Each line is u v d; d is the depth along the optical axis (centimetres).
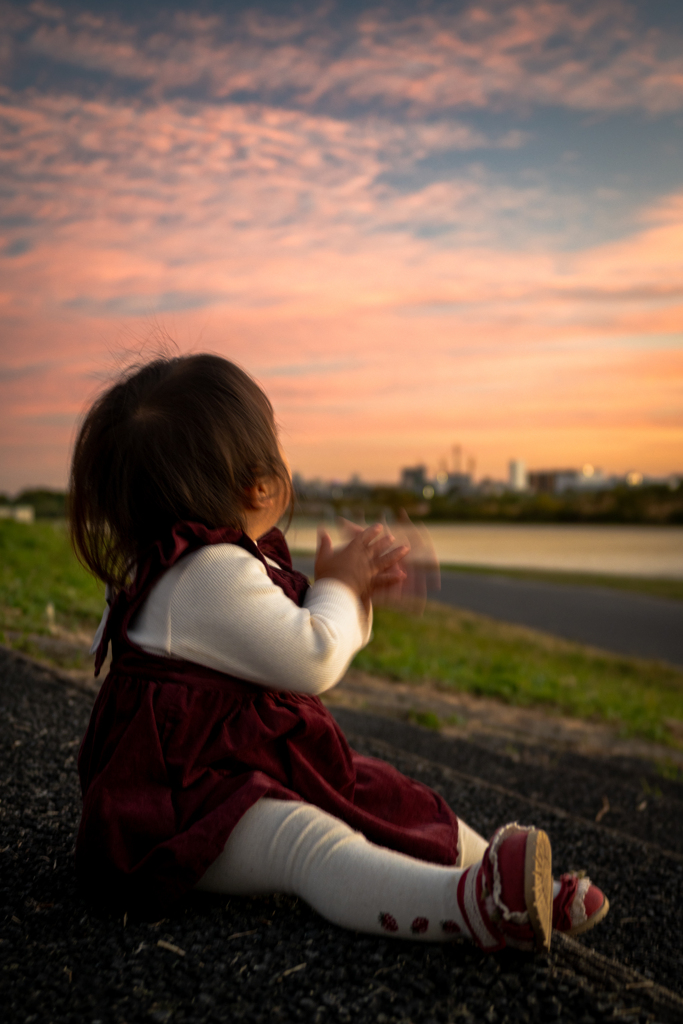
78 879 150
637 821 360
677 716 823
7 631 477
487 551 5297
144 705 140
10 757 240
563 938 146
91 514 152
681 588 2770
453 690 716
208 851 131
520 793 380
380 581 157
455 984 123
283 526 169
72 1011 112
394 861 132
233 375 155
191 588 141
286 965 126
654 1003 126
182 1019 111
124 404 151
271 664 139
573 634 1720
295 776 144
